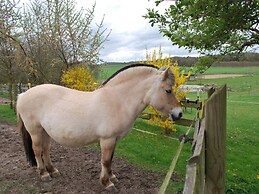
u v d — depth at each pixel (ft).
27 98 14.37
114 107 12.98
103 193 13.67
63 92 14.06
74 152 20.75
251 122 36.88
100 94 13.28
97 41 35.40
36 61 37.65
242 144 24.43
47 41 34.53
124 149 21.52
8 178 15.44
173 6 12.23
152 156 19.71
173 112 13.10
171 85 13.01
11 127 30.37
